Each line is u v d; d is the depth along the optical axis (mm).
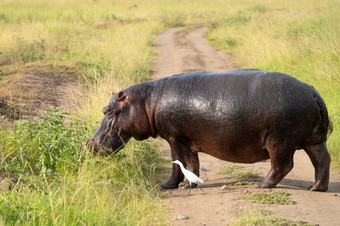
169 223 11875
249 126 13406
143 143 18219
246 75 13820
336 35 36031
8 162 15117
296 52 36094
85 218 11102
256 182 15078
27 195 12297
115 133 15266
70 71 35406
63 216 11047
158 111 14703
